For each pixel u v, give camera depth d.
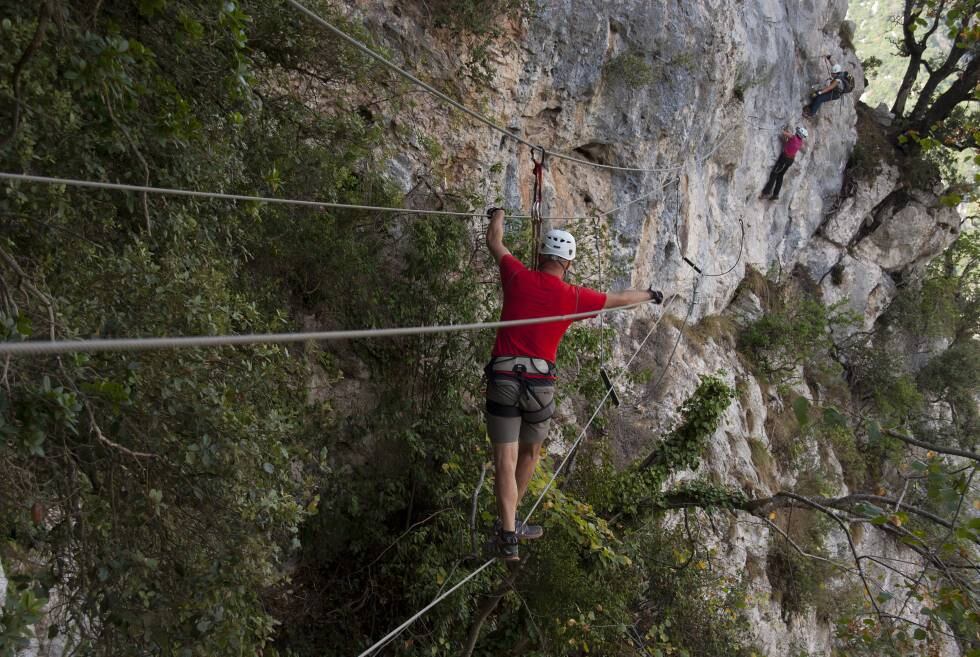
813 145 21.03
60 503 4.25
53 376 4.04
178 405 4.54
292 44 7.70
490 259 10.38
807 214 21.55
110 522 4.35
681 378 14.94
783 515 16.75
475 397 10.17
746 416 17.28
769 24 17.33
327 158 8.27
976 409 25.41
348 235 8.93
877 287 23.81
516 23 11.20
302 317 9.01
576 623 9.11
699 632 11.20
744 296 19.28
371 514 9.26
